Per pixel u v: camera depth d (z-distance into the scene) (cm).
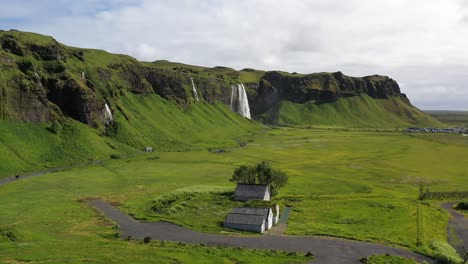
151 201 13450
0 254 7131
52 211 11694
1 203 12325
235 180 15462
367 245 9288
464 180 19575
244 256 8069
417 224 11381
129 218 11306
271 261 7862
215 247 8638
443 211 13575
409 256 8688
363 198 14750
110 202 13225
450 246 9744
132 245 8438
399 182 18912
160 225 10612
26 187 15050
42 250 7525
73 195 14062
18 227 9788
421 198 15625
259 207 10969
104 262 7006
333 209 13088
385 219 11956
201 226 10581
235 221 10488
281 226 10994
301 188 16412
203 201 13325
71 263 6819
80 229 9981
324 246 9131
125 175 18425
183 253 7925
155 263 7150
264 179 14888
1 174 17112
